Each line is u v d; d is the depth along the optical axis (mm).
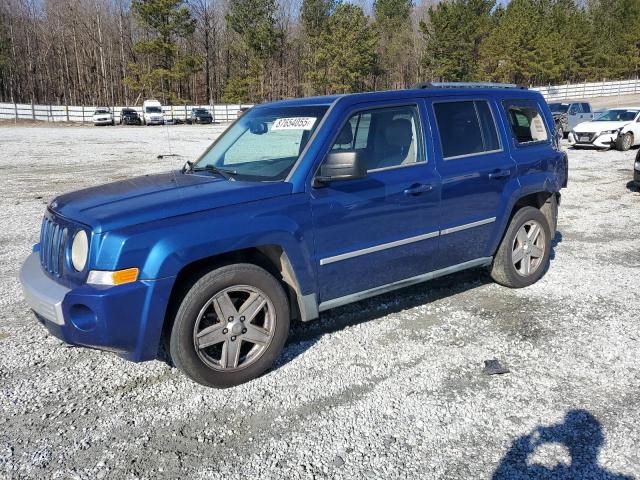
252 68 65312
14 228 8047
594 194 10367
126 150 21266
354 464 2736
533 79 69625
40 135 31672
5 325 4543
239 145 4297
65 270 3242
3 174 14102
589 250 6555
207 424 3102
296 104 4254
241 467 2732
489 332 4246
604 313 4570
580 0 93375
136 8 57031
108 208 3281
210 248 3219
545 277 5535
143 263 3072
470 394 3359
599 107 45969
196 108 52719
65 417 3193
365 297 4098
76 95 73062
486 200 4676
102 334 3021
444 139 4434
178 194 3445
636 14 76312
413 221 4180
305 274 3648
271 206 3477
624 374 3564
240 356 3566
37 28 72688
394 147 4160
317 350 3982
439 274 4535
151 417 3182
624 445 2832
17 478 2672
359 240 3895
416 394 3365
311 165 3670
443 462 2740
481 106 4793
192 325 3264
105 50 71625
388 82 73875
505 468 2688
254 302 3490
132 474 2691
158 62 62219
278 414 3186
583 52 72625
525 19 65500
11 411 3264
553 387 3418
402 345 4043
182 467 2740
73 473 2705
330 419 3123
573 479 2598
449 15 60562
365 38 61469
